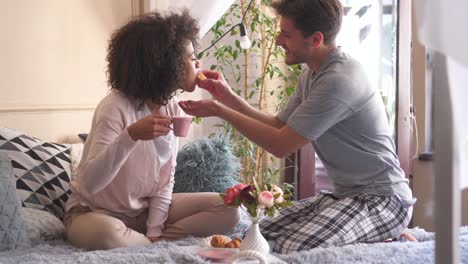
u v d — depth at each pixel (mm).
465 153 956
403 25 3412
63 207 2350
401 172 2102
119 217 2104
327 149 2100
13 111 2646
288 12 2039
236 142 3430
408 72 3436
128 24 2057
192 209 2184
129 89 1995
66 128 2869
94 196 2055
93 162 1867
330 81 1948
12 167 2113
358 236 1955
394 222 2021
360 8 3574
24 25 2686
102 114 1961
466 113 936
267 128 1973
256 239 1709
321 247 1860
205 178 2721
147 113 2072
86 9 2945
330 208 2016
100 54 3029
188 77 2105
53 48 2805
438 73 917
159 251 1788
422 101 3445
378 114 2068
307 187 3553
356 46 3576
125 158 1875
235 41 3412
